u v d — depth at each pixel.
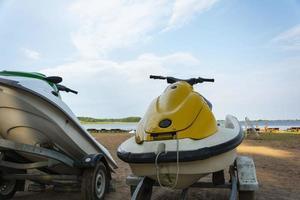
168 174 2.90
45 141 3.92
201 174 2.90
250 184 3.33
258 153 8.93
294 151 9.38
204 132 2.93
